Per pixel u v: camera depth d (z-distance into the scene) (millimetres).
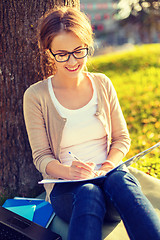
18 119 3025
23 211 2605
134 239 1899
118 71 8352
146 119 5215
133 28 16156
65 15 2229
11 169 3092
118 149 2520
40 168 2389
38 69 2979
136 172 2965
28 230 2186
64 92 2453
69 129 2400
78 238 1827
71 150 2447
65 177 2260
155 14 15148
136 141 4527
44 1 2869
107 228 2363
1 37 2879
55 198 2256
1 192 3115
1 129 3029
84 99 2473
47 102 2439
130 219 1941
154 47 10648
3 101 2988
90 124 2436
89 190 2008
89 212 1900
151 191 2729
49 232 2207
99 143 2494
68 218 2240
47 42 2289
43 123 2465
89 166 2230
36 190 3166
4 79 2953
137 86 6914
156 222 1896
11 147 3061
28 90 2479
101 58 10062
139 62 8836
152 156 4008
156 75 7531
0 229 2205
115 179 2090
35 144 2438
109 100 2580
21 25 2865
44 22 2273
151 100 5984
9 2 2811
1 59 2920
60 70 2359
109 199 2078
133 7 15312
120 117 2617
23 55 2926
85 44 2293
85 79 2553
